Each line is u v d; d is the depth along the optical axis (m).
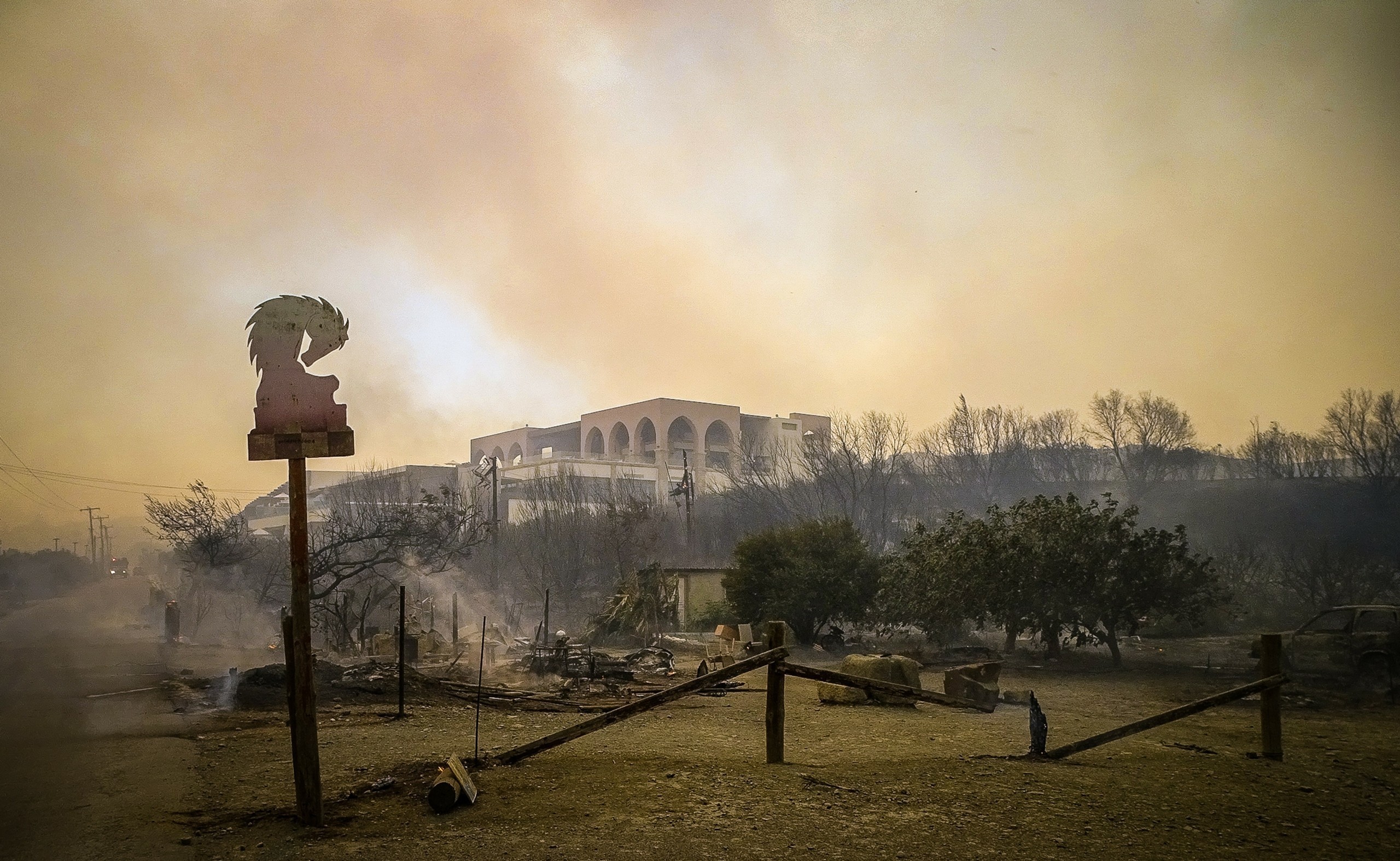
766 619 30.50
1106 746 11.06
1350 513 39.88
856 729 12.84
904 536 54.34
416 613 36.09
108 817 7.56
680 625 39.91
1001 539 23.64
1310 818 7.53
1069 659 24.31
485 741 11.70
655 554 56.62
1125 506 52.09
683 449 92.44
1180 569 22.64
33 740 11.91
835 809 7.59
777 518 66.69
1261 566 37.47
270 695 16.38
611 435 95.38
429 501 36.50
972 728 13.18
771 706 9.63
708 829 6.99
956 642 29.11
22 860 6.38
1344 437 42.25
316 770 7.25
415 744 11.46
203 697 16.67
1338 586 33.84
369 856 6.37
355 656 28.64
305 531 7.30
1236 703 16.36
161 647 31.73
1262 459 49.53
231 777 9.24
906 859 6.31
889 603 27.44
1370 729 13.28
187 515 39.94
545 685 19.66
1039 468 65.50
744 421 100.50
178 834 7.03
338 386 7.44
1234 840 6.83
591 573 54.31
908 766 9.36
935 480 67.00
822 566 30.47
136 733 12.62
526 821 7.24
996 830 6.99
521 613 44.44
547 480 78.06
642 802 7.79
